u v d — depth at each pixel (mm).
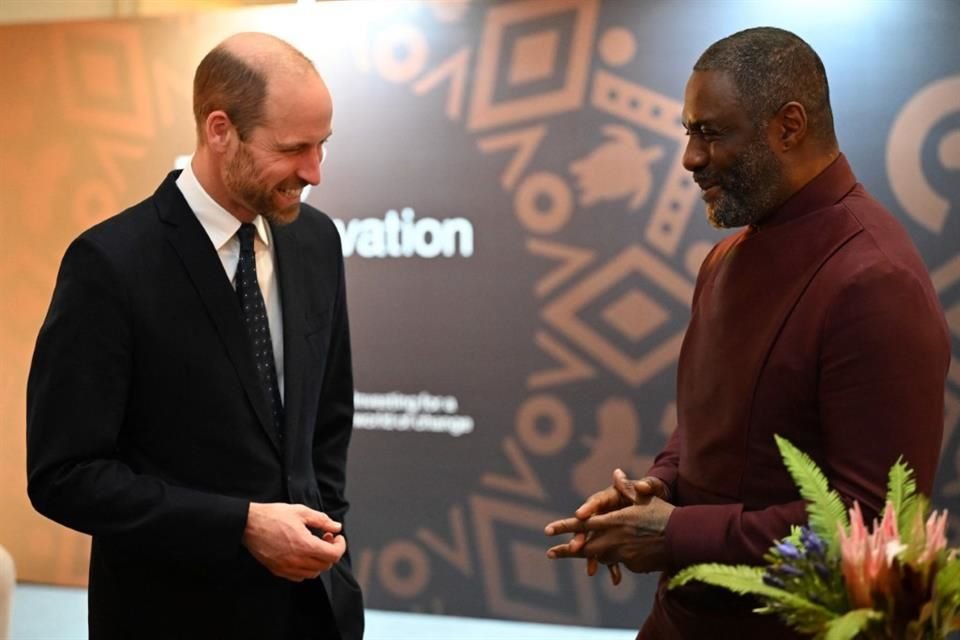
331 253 2350
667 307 4242
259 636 2096
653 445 4281
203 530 1956
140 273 2033
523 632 4363
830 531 1370
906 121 3977
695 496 2033
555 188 4340
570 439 4363
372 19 4484
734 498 1956
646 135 4234
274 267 2215
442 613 4531
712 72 1934
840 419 1823
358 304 4562
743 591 1323
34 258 4828
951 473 3992
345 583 2244
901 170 3990
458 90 4418
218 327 2068
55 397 1986
